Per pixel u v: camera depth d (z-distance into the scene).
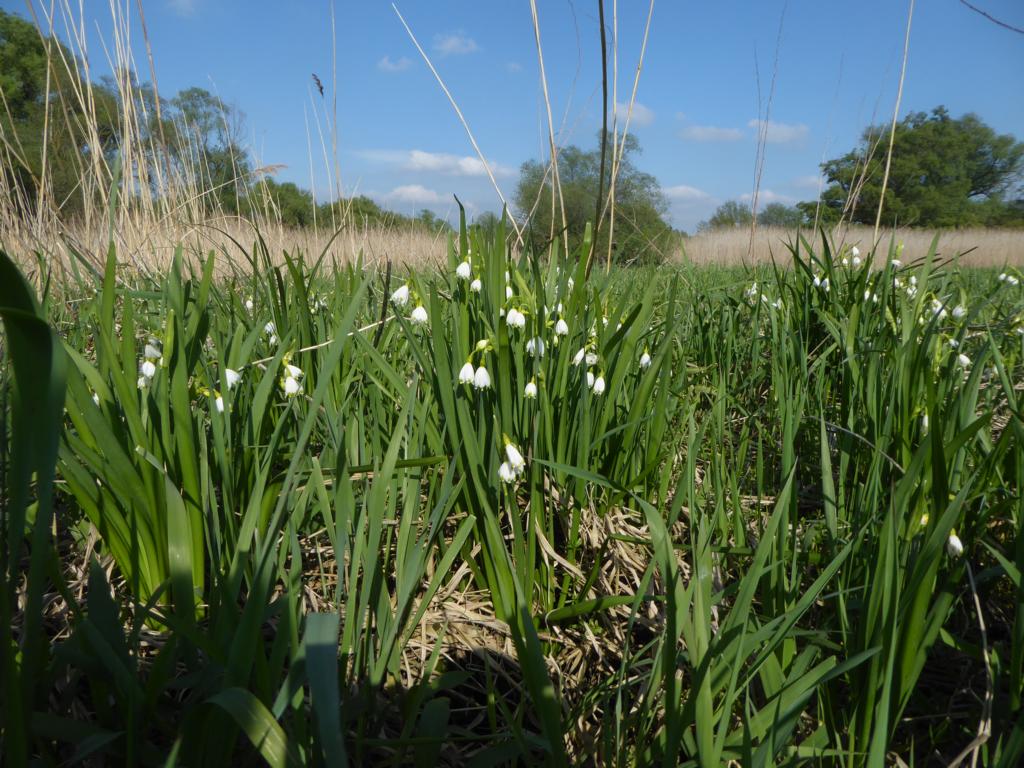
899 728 0.47
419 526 0.57
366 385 0.72
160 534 0.50
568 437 0.67
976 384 0.58
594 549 0.65
